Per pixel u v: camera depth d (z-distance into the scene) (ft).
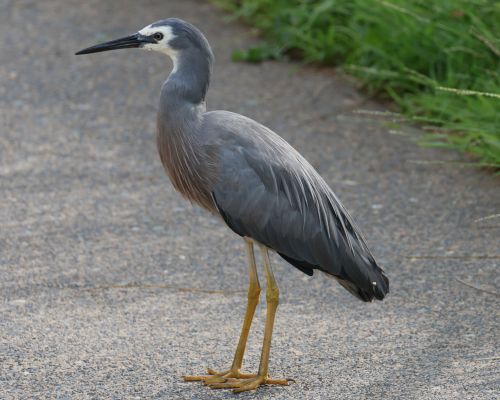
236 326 33.27
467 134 47.88
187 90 31.17
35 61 59.93
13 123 51.90
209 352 31.42
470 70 50.47
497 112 45.78
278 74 57.31
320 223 30.45
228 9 66.03
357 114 52.34
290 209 30.25
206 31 62.95
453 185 44.91
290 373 29.94
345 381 29.22
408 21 52.42
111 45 31.91
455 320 33.32
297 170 30.42
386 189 44.73
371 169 46.80
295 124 51.39
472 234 40.32
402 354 30.89
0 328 32.86
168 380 29.53
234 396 28.58
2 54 60.80
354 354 30.99
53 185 45.32
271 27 61.36
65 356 30.94
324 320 33.58
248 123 30.91
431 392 28.30
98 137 50.62
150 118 53.01
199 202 32.04
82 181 45.83
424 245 39.52
